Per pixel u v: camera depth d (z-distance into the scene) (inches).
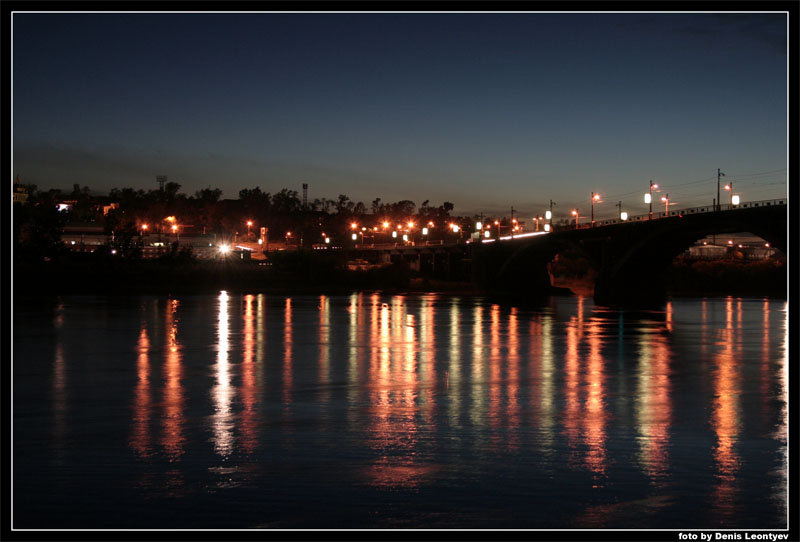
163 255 6077.8
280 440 917.2
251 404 1149.7
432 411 1099.9
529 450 872.3
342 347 1950.1
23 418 1038.4
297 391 1268.5
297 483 748.0
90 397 1198.3
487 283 6087.6
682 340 2190.0
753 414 1086.4
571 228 4997.5
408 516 663.8
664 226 3782.0
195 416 1056.8
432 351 1875.0
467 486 741.3
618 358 1744.6
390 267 6274.6
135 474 773.9
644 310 3695.9
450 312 3472.0
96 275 5172.2
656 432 966.4
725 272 5654.5
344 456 844.6
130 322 2618.1
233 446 887.1
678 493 725.3
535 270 5634.8
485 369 1551.4
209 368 1535.4
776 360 1718.8
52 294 4589.1
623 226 4111.7
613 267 4234.7
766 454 858.8
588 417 1060.5
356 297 4869.6
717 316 3253.0
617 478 769.6
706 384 1364.4
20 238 5590.6
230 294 4928.6
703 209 3599.9
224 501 695.7
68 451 860.6
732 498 714.2
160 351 1811.0
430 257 7795.3
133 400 1175.0
